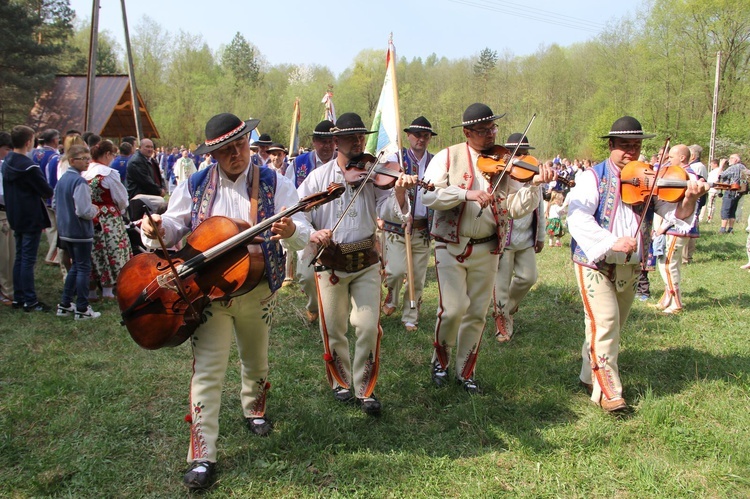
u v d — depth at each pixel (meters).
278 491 2.99
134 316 2.84
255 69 66.50
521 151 5.11
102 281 6.48
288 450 3.33
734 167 12.34
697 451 3.35
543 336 5.47
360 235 3.75
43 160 7.94
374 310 3.77
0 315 5.81
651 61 29.14
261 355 3.39
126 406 3.84
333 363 3.95
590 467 3.23
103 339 5.17
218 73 48.88
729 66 27.75
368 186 3.78
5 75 23.47
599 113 33.69
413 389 4.16
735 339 5.28
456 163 4.03
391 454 3.33
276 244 3.13
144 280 2.87
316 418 3.63
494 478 3.11
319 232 3.32
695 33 27.78
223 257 2.89
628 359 4.73
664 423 3.66
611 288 3.81
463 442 3.48
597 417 3.79
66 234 5.61
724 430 3.56
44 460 3.19
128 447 3.37
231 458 3.27
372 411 3.74
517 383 4.24
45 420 3.65
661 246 6.44
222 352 3.07
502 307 5.32
